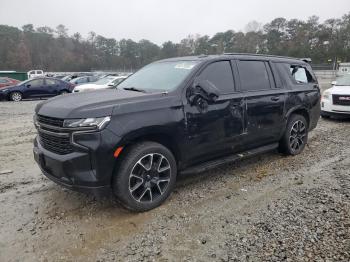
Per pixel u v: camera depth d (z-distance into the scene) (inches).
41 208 159.8
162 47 3799.2
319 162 223.0
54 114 142.6
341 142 278.7
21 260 120.2
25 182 194.1
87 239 132.7
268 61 220.2
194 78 171.0
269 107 207.0
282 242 126.2
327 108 392.8
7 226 143.2
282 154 239.5
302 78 246.2
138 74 205.8
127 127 141.9
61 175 143.2
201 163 179.9
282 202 161.3
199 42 3617.1
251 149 207.0
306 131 247.0
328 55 3198.8
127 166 145.1
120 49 4229.8
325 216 144.6
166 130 155.5
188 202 164.4
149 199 155.4
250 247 124.1
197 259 118.4
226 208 157.3
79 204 163.5
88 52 4160.9
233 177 197.8
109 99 148.6
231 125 184.4
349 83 409.7
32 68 3695.9
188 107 164.1
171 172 161.2
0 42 3668.8
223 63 188.9
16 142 298.2
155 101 153.8
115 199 156.6
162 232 137.1
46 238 133.7
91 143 135.5
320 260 114.3
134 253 123.0
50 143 148.5
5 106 633.0
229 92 185.6
